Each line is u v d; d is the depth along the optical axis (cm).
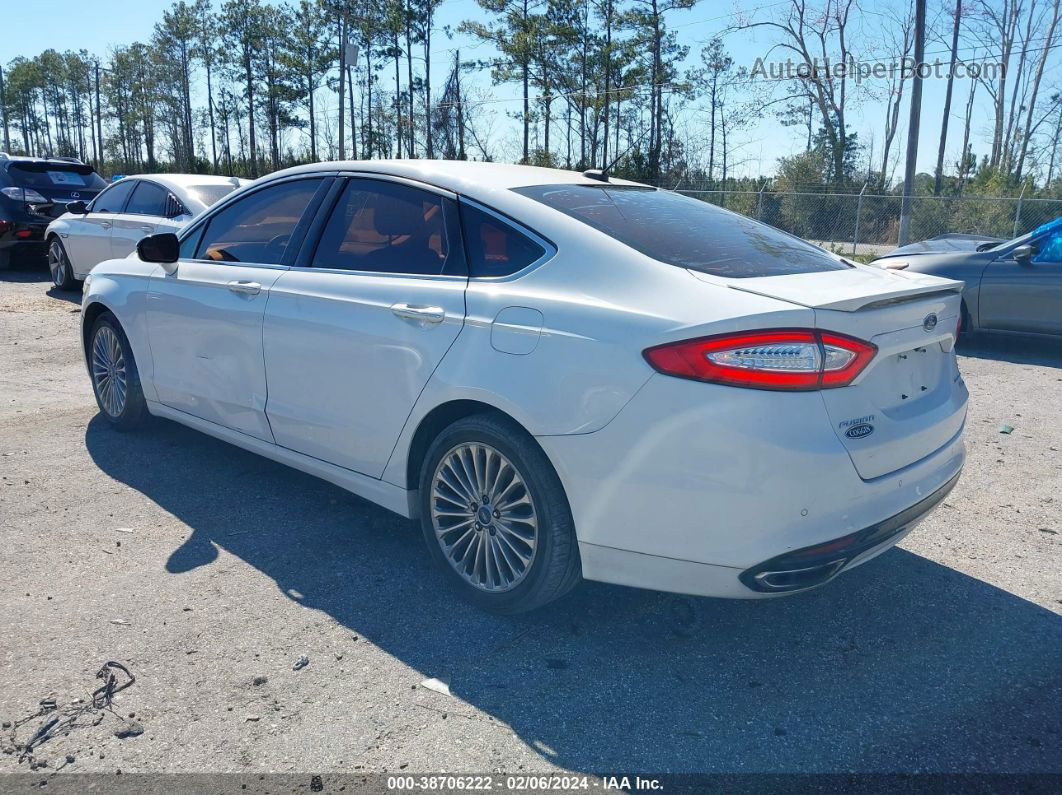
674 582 271
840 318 258
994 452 540
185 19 6906
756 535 254
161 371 468
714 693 277
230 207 446
